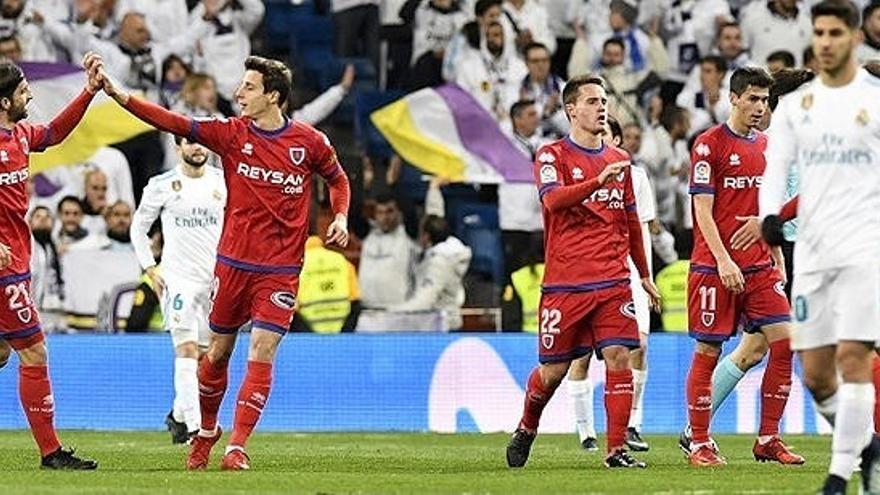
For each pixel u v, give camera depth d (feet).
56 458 93.04
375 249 160.15
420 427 147.02
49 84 159.43
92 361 146.51
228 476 85.87
